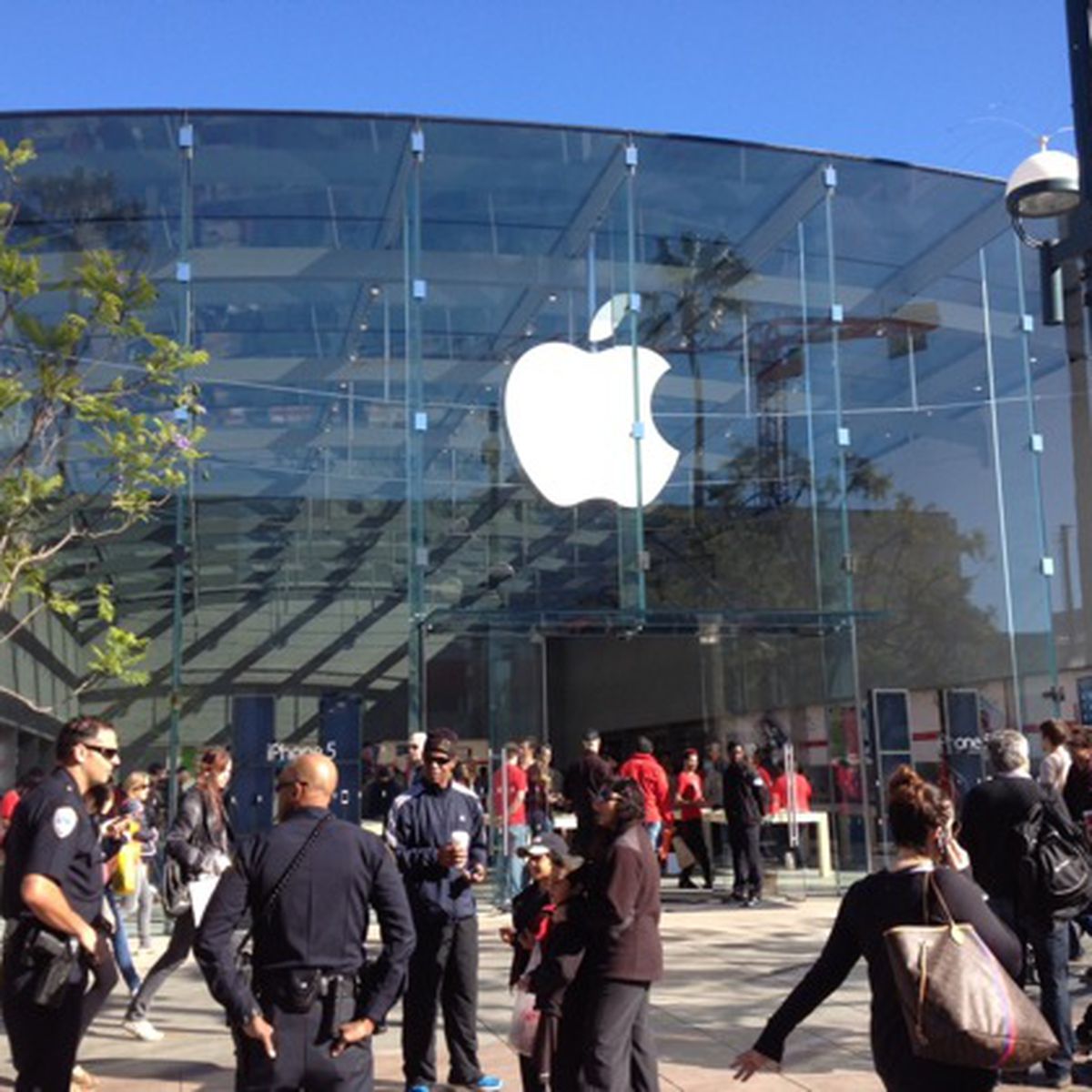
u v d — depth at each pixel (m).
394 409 17.58
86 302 16.39
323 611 16.91
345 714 16.42
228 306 17.36
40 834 5.46
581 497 17.98
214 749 9.02
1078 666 19.78
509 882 15.34
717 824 19.17
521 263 18.28
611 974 5.62
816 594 18.70
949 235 20.06
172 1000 10.36
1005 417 19.95
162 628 16.44
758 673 18.95
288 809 4.75
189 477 16.78
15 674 16.44
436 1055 7.96
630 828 5.82
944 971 3.91
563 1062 5.71
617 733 22.44
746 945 12.49
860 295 19.50
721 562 18.33
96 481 15.70
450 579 17.36
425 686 17.00
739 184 19.25
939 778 17.47
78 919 5.44
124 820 8.80
